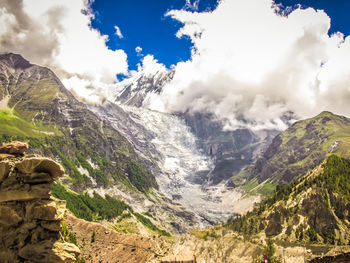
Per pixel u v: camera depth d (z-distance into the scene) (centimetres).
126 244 17062
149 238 17200
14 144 2783
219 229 15588
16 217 2561
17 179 2611
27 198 2592
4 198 2564
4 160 2647
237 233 15025
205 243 13450
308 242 13788
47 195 2681
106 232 18900
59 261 2536
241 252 12350
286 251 11638
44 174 2661
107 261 15412
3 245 2536
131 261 15050
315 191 16962
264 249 11925
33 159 2595
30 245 2539
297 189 18162
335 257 6153
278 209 16712
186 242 14162
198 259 12381
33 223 2586
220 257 12362
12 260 2508
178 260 6488
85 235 19000
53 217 2603
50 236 2641
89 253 16512
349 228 14875
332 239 14200
